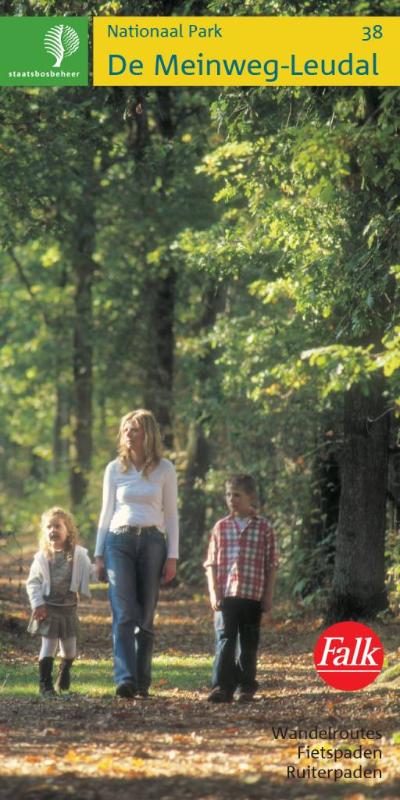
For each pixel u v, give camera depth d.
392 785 6.53
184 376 32.78
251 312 21.55
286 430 21.05
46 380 41.09
